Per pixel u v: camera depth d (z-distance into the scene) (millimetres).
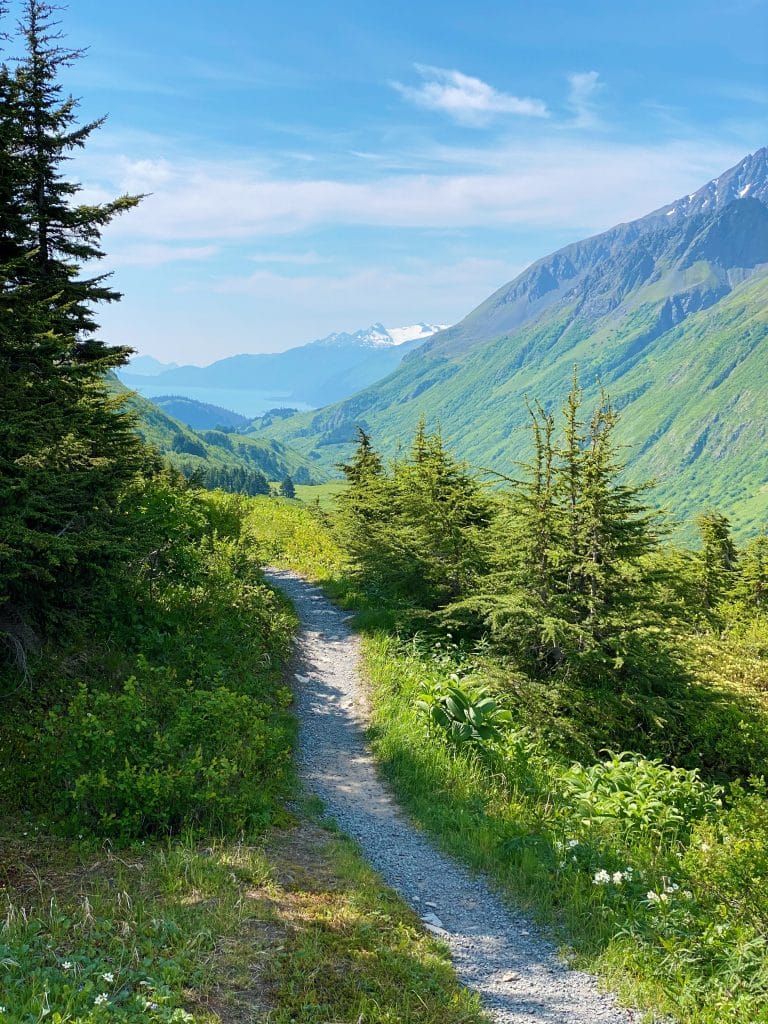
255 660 16469
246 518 39719
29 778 9336
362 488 29984
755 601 40188
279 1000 5707
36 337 10906
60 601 12094
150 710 10594
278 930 6762
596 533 15992
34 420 10727
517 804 11648
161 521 18375
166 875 7469
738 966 6941
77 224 15297
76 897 6898
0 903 6586
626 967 7246
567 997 6691
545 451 16406
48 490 10992
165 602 16672
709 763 17109
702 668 19062
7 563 10227
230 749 10430
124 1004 5227
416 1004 6012
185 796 9023
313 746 13758
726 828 10141
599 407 16062
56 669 12273
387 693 16516
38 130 14914
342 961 6426
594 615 16156
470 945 7527
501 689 16281
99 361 14750
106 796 8688
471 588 20828
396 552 23594
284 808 10500
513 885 8961
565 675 16594
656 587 17266
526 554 16672
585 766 14734
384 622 22219
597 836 10602
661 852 10250
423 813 11078
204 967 5914
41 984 5219
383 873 9047
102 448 13133
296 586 28453
